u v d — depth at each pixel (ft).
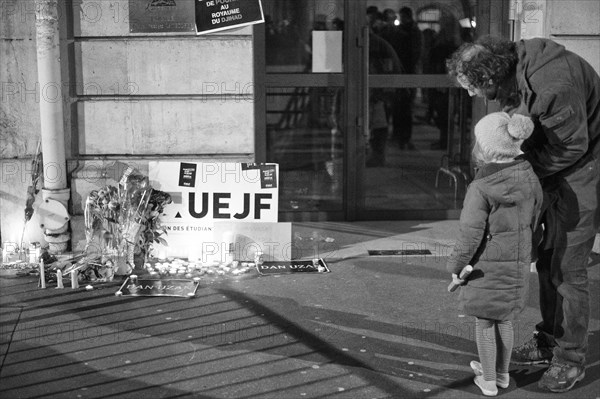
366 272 21.67
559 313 15.12
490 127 14.01
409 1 25.94
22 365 15.81
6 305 19.15
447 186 27.02
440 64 26.40
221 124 23.45
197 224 22.63
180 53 23.09
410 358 16.30
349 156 26.35
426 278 21.21
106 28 22.90
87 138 23.34
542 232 15.38
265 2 25.30
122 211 21.39
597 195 14.79
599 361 16.29
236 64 23.24
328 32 25.67
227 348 16.69
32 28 22.80
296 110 25.98
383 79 26.25
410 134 26.66
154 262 22.33
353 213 26.71
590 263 22.74
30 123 23.25
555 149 14.21
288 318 18.39
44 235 23.25
